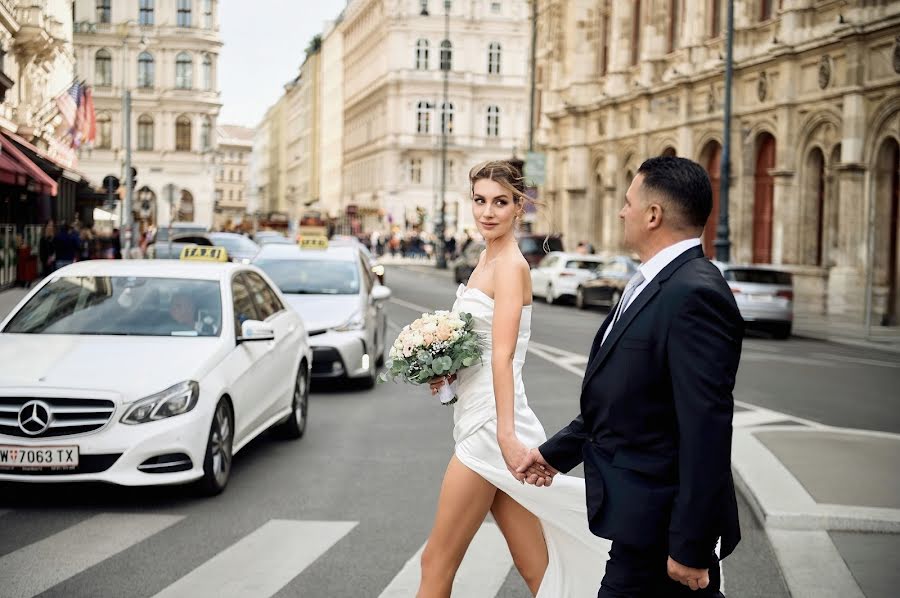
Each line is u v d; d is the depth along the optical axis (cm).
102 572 620
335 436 1088
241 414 881
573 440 396
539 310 3312
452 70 10069
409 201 10131
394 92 10081
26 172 2941
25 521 738
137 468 763
